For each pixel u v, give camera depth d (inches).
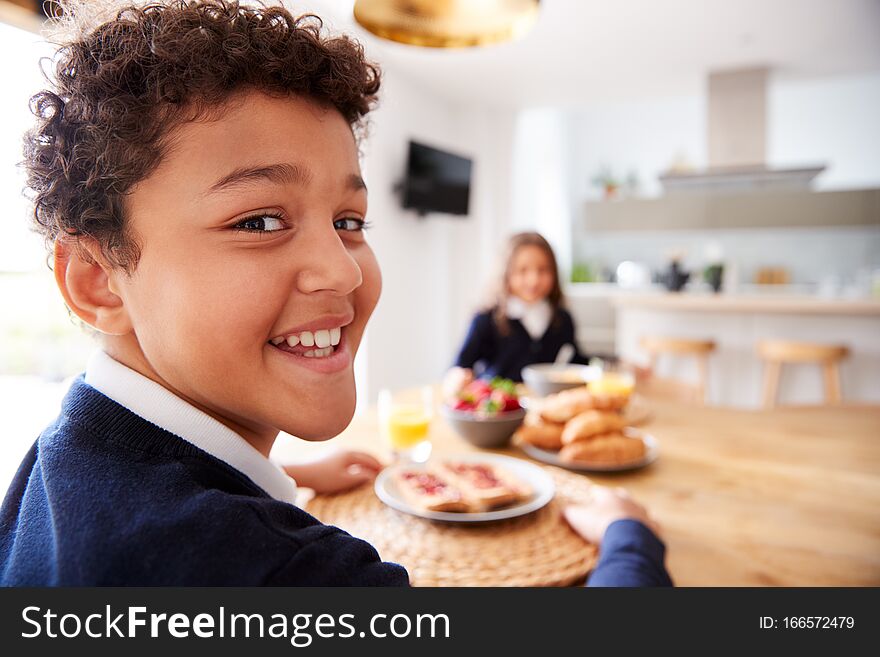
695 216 233.6
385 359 166.6
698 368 140.3
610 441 43.7
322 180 16.1
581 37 140.3
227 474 16.1
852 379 128.4
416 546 29.5
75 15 17.6
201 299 14.9
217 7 16.4
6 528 17.0
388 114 160.9
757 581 26.9
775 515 35.1
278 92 15.7
